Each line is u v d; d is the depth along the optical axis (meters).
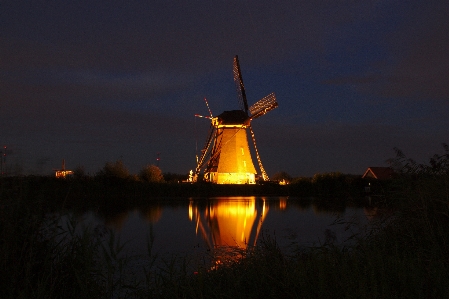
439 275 5.31
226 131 63.88
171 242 16.48
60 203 7.17
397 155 8.78
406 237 7.26
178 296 6.22
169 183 52.75
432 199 7.39
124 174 52.19
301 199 46.06
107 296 6.15
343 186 36.16
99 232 7.20
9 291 5.41
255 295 5.76
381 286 5.18
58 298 5.94
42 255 6.19
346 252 6.93
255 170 65.56
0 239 5.88
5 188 6.41
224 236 18.53
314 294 5.35
